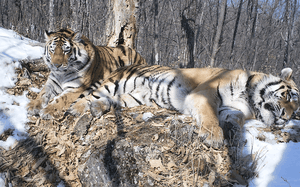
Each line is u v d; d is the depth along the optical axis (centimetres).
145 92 386
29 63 482
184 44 974
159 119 335
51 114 366
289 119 348
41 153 336
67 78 406
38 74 489
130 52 516
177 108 365
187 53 976
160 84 374
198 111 319
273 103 340
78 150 324
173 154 291
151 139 301
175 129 304
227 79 353
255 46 1547
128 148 292
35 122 371
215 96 338
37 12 1530
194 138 298
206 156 283
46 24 1407
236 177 269
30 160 328
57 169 322
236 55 1520
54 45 393
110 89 389
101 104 355
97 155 296
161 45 1864
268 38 1661
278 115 338
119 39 562
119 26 550
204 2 1756
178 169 277
